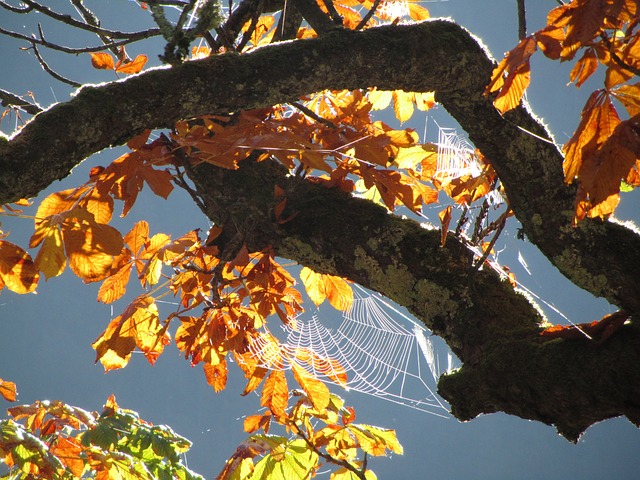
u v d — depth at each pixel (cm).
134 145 823
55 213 818
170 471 896
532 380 809
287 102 823
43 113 800
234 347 861
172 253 855
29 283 806
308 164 815
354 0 897
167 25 812
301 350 878
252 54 818
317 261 844
